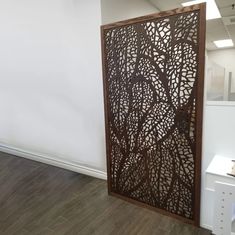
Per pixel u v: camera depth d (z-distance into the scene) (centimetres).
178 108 202
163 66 204
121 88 235
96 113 286
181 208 216
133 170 243
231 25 461
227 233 183
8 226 212
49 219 221
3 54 352
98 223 215
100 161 298
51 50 304
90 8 259
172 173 217
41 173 321
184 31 188
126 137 242
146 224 212
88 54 273
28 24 313
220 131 194
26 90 346
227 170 181
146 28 207
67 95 306
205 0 386
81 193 268
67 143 326
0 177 310
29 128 362
